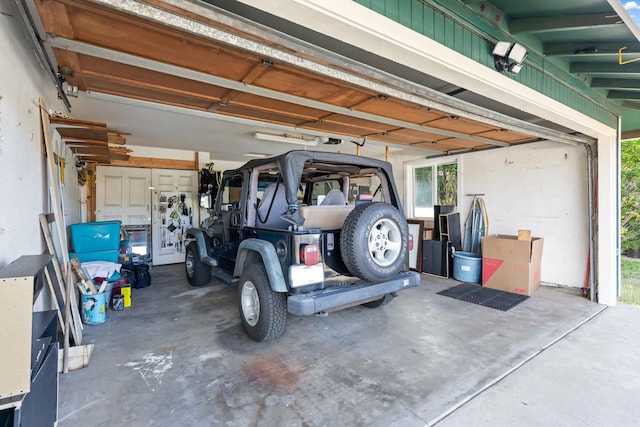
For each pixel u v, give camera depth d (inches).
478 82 92.8
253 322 116.4
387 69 120.0
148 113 155.9
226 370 96.3
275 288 101.4
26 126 85.1
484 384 88.4
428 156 260.2
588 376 92.4
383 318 140.2
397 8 70.5
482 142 201.0
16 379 46.1
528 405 79.0
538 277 186.2
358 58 112.0
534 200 195.8
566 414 75.6
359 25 64.0
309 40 99.6
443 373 94.3
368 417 74.8
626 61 111.7
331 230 109.4
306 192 176.4
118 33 73.4
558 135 151.0
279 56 69.4
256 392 85.0
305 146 252.7
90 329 128.9
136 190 255.8
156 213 263.7
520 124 130.6
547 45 112.8
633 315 143.9
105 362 101.3
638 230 287.9
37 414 54.2
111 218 246.5
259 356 105.3
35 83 94.4
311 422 73.2
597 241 164.2
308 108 134.4
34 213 91.4
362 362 101.1
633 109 166.2
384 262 105.5
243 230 132.6
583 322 135.2
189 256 203.2
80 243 155.1
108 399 81.7
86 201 229.6
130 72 98.1
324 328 129.1
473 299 167.6
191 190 278.4
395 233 109.7
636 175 286.4
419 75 125.0
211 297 174.1
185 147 255.3
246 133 202.5
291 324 133.4
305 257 99.3
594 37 102.6
